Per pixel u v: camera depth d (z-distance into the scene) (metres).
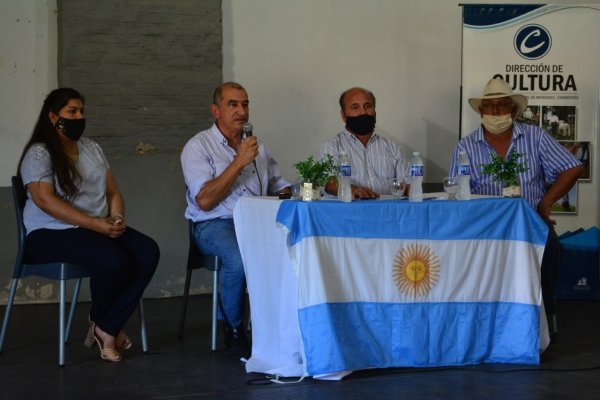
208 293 7.07
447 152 7.29
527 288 4.50
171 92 6.94
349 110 5.66
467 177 4.68
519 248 4.52
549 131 6.66
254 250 4.56
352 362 4.24
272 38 7.06
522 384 4.18
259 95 7.06
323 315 4.16
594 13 6.62
